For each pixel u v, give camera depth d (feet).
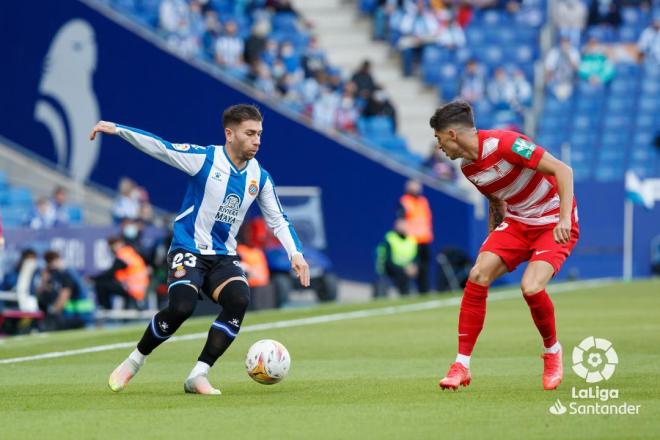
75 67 229.45
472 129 68.80
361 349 102.68
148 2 252.01
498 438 54.39
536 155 67.67
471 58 263.70
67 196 229.04
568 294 173.58
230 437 55.52
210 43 239.50
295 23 259.39
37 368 90.99
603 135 254.68
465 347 71.20
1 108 233.14
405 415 61.62
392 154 220.43
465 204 212.64
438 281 196.13
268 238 181.78
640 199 214.48
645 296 166.71
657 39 269.23
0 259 170.19
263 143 222.48
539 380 77.10
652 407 63.46
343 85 245.65
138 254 171.22
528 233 71.26
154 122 225.76
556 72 262.67
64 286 158.40
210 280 71.92
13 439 55.93
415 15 263.08
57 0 230.48
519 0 280.10
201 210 71.15
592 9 277.23
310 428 57.82
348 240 219.20
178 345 108.68
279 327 128.77
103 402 68.54
